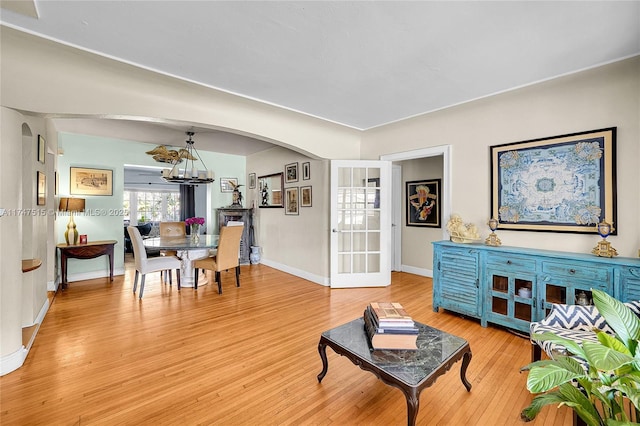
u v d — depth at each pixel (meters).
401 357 1.66
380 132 4.43
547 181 2.81
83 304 3.61
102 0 1.62
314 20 1.81
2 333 2.09
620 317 1.18
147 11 1.72
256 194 6.42
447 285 3.25
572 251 2.67
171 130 4.50
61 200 4.23
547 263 2.52
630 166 2.39
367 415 1.70
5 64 2.11
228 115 3.33
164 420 1.66
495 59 2.27
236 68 2.44
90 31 1.93
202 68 2.44
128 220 8.34
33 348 2.48
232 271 5.57
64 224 4.67
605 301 1.23
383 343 1.75
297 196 5.19
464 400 1.83
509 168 3.06
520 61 2.30
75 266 4.70
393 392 1.91
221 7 1.69
